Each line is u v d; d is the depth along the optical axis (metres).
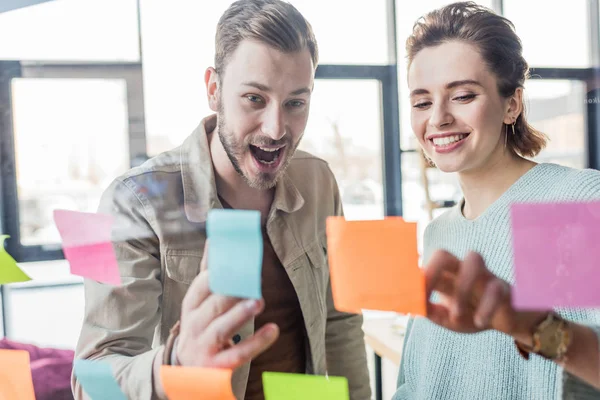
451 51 0.54
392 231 0.40
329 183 0.72
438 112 0.55
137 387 0.49
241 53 0.58
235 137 0.61
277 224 0.65
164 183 0.64
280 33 0.56
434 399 0.57
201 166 0.65
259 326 0.62
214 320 0.43
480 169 0.57
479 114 0.54
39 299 0.92
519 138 0.58
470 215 0.59
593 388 0.42
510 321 0.38
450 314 0.40
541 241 0.36
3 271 0.63
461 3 0.55
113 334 0.58
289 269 0.64
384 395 0.84
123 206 0.63
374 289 0.41
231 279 0.42
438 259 0.40
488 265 0.51
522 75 0.55
